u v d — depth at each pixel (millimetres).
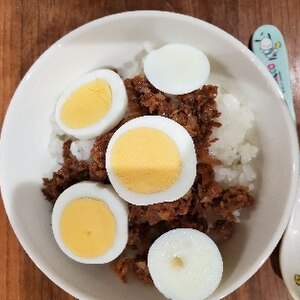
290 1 160
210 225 153
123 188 146
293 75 159
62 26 163
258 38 159
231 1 160
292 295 149
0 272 160
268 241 140
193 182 145
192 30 148
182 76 152
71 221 150
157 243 146
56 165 161
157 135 146
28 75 150
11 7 165
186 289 144
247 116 153
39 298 158
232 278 141
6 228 160
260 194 151
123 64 161
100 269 153
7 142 149
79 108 154
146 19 147
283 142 143
